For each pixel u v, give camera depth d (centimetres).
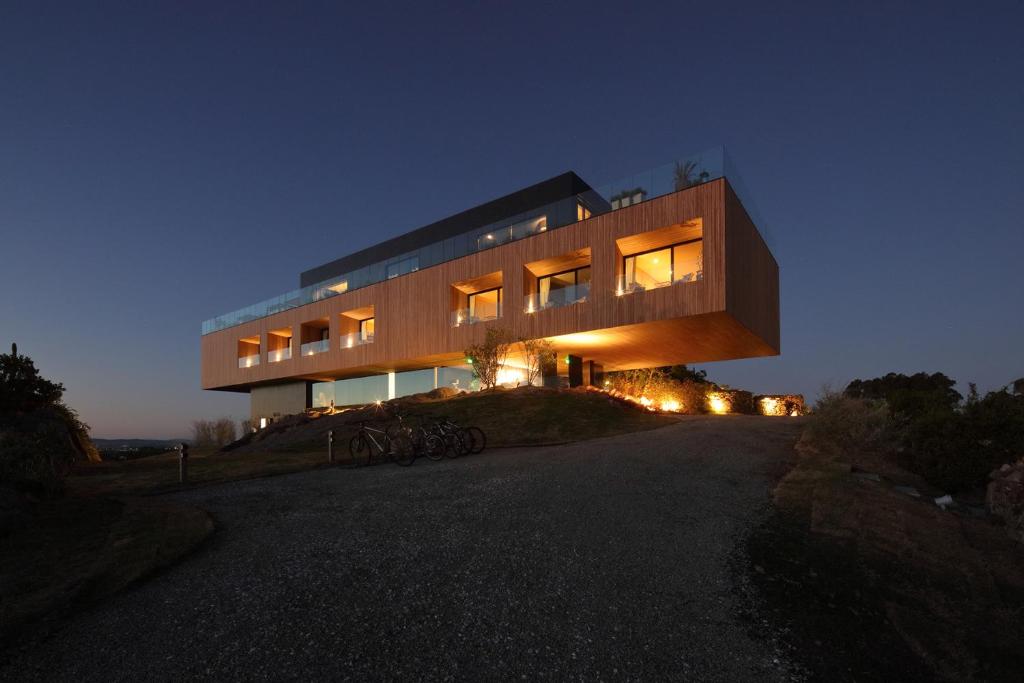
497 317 2256
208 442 3184
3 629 338
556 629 339
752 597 380
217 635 340
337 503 673
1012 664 309
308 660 309
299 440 1666
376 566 446
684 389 2244
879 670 299
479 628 342
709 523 528
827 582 402
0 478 680
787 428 1150
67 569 448
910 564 431
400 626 347
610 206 2011
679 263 1992
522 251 2194
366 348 2716
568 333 2019
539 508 590
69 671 302
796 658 308
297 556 477
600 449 975
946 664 304
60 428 1190
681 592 388
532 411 1616
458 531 525
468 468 870
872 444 846
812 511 550
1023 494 537
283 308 3238
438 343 2422
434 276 2480
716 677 290
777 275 2588
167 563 464
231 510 666
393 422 1625
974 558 445
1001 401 662
